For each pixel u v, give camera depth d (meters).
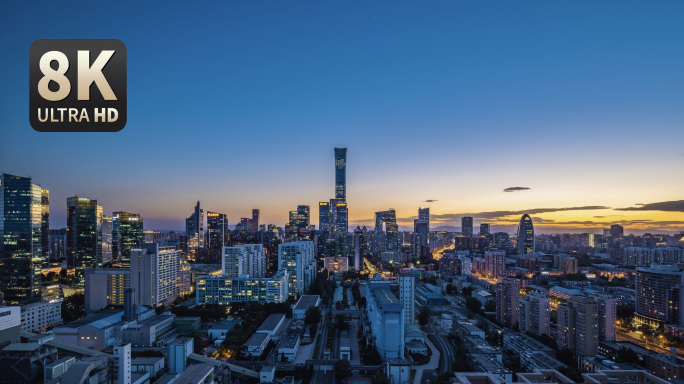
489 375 183.38
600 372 198.75
